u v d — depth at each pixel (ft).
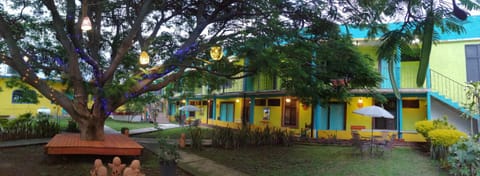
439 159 29.96
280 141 41.50
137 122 81.61
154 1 29.58
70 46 26.81
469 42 43.21
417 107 46.42
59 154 25.13
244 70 27.89
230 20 30.73
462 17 7.45
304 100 38.14
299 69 29.81
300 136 47.39
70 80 27.25
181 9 32.17
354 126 47.55
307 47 28.07
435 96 42.34
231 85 66.39
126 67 36.83
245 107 64.23
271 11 26.63
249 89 61.41
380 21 13.24
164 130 59.31
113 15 34.96
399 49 8.88
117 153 25.90
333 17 22.33
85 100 28.04
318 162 29.68
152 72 28.76
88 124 28.58
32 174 21.93
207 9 31.42
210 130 58.34
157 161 27.94
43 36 36.55
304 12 26.18
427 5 8.51
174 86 55.57
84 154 25.99
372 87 37.88
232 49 26.43
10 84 42.11
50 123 42.70
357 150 36.86
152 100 58.65
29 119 42.63
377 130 47.34
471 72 42.83
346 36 30.27
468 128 42.16
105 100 27.61
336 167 27.45
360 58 32.89
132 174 13.88
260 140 40.40
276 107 58.13
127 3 31.07
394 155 33.96
